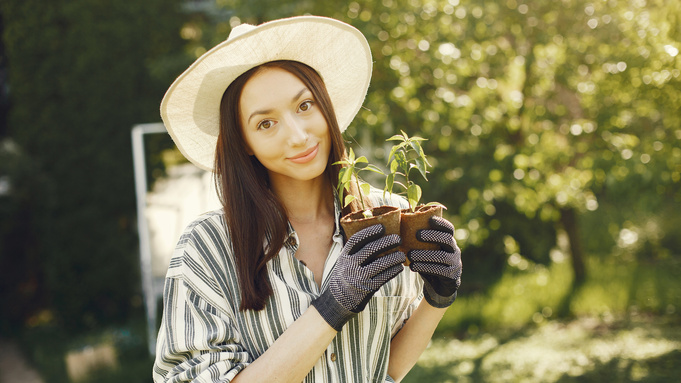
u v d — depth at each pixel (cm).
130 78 928
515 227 1005
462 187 801
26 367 761
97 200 925
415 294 146
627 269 884
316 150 124
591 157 583
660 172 515
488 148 648
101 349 703
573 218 828
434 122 593
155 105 938
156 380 127
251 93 123
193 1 953
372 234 110
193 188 750
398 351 138
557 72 580
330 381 125
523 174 627
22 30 907
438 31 579
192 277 124
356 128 559
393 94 563
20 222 910
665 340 605
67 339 859
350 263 110
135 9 925
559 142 656
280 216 125
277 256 126
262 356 113
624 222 1018
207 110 136
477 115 612
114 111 925
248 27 133
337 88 147
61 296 909
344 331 127
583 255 836
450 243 115
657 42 447
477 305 779
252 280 122
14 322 930
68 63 916
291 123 121
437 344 675
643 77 463
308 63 134
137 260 934
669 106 470
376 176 564
